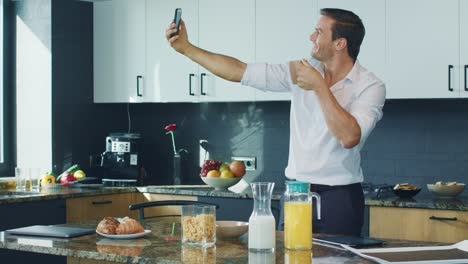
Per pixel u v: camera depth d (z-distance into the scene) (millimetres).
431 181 4066
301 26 4117
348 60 2545
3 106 4785
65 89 4770
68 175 4551
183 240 2082
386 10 3846
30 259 4145
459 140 3998
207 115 4898
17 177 4328
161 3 4664
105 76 4914
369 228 3611
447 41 3693
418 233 3488
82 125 4902
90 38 4941
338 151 2492
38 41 4727
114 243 2102
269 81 2652
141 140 4918
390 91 3846
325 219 2516
